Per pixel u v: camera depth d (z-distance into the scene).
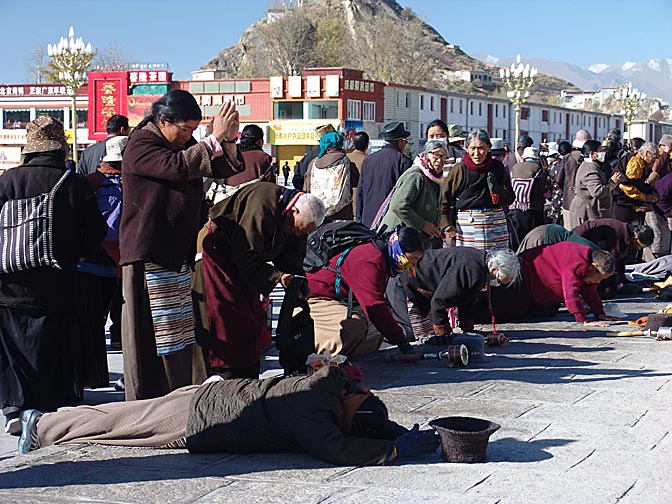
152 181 5.69
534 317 9.98
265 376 7.16
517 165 12.60
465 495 4.23
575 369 7.27
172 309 5.79
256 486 4.43
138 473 4.70
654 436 5.28
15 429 5.69
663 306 10.73
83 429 5.27
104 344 6.53
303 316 6.66
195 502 4.21
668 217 13.30
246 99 70.06
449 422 4.98
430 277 7.88
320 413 4.84
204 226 6.90
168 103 5.73
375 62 118.50
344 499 4.20
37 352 5.83
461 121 86.19
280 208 6.01
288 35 116.94
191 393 5.20
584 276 9.12
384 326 7.17
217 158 5.63
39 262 5.81
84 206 6.06
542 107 99.12
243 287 6.11
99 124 71.69
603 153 14.78
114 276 6.66
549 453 4.95
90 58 43.84
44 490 4.42
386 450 4.78
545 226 9.80
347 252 7.16
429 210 8.73
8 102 75.44
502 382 6.79
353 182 10.60
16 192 5.96
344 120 68.38
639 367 7.34
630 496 4.21
